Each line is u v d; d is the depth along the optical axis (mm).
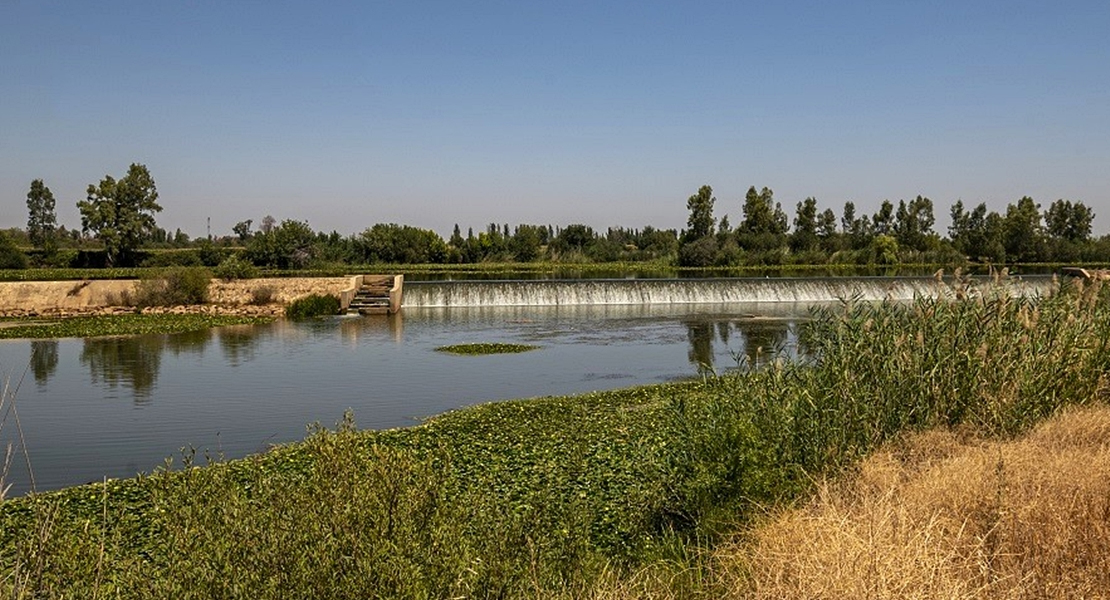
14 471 15125
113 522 10773
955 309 12008
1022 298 12633
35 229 112188
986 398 10633
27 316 40688
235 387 23266
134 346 31453
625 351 30047
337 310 43406
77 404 20969
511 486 12828
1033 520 6812
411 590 5484
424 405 20938
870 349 11133
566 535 8406
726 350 30031
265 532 5555
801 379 11086
